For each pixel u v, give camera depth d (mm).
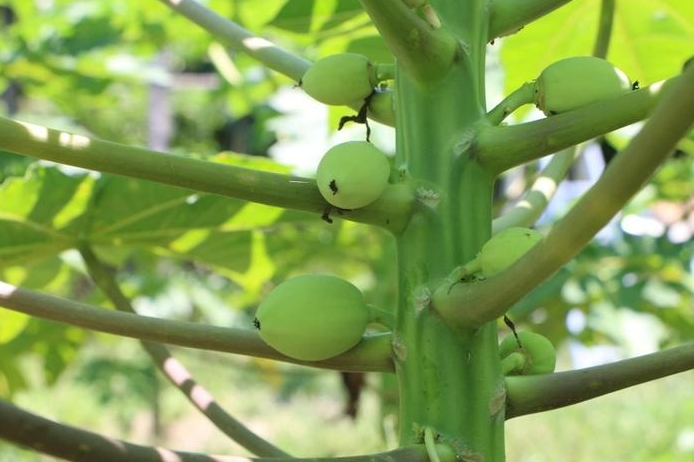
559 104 1109
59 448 929
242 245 1785
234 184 1064
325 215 1085
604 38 1430
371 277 3250
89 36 2881
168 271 3988
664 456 4066
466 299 1056
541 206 1327
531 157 1097
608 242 2451
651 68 1746
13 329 2045
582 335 2580
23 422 923
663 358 1099
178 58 5352
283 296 1084
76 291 3459
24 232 1585
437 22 1102
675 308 2600
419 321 1093
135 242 1649
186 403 7301
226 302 3721
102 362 5449
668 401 6305
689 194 2580
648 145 877
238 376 7457
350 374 2389
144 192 1550
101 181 1534
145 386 5770
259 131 3092
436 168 1110
